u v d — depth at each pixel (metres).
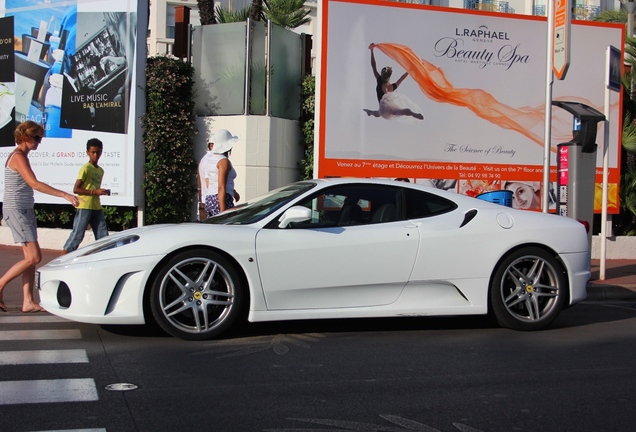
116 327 6.80
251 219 6.54
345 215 6.63
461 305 6.71
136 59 12.38
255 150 12.87
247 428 4.12
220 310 6.30
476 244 6.71
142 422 4.18
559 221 7.09
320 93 12.12
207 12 16.11
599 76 13.23
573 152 9.89
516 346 6.31
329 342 6.35
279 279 6.25
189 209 13.15
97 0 12.61
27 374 5.14
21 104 13.23
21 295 8.55
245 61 12.94
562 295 6.96
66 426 4.08
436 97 12.56
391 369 5.45
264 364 5.53
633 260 13.23
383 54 12.32
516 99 12.92
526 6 27.88
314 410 4.45
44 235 13.08
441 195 6.96
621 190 13.88
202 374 5.21
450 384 5.08
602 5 28.31
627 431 4.21
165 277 6.04
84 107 12.73
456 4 27.34
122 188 12.48
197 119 13.16
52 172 12.95
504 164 12.90
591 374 5.42
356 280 6.43
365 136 12.30
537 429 4.21
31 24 13.10
